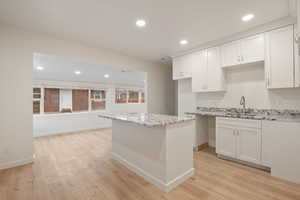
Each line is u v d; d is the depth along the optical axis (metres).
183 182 1.98
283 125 2.01
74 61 3.53
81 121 5.56
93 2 1.80
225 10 1.97
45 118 4.81
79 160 2.72
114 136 2.78
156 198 1.67
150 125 1.63
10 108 2.36
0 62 2.28
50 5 1.85
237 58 2.72
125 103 6.90
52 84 5.04
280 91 2.50
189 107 3.77
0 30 2.27
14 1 1.76
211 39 2.91
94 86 5.96
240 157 2.48
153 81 4.59
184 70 3.63
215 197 1.67
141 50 3.55
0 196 1.69
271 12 2.00
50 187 1.87
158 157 1.89
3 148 2.31
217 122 2.79
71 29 2.50
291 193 1.72
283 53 2.22
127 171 2.30
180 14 2.06
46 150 3.28
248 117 2.37
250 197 1.67
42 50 2.64
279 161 2.04
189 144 2.14
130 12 2.02
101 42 3.06
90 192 1.78
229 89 3.12
